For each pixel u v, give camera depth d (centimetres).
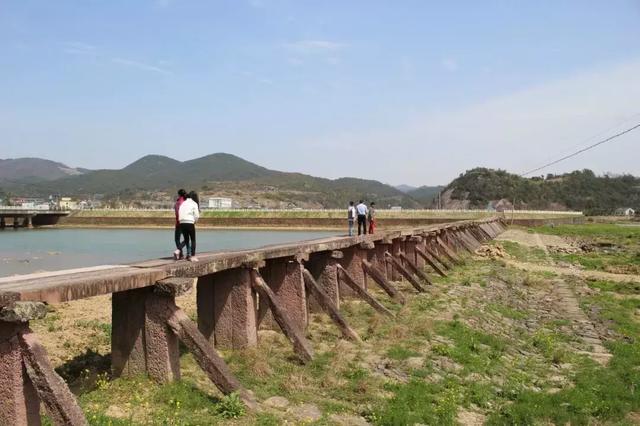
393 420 859
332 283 1605
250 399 869
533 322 1862
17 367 634
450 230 3697
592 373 1256
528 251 4403
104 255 4725
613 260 3778
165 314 896
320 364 1101
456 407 970
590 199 15938
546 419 973
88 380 928
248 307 1155
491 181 16788
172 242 6312
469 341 1413
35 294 668
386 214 8844
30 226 9650
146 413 796
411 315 1603
